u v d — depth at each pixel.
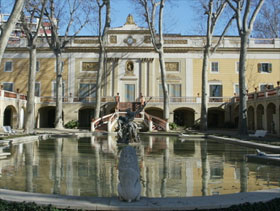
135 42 38.78
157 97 36.47
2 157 10.82
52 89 38.44
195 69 38.78
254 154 11.73
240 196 5.10
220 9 29.55
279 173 8.16
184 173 8.10
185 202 4.76
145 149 14.08
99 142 17.58
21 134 20.98
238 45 38.84
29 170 8.34
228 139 17.75
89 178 7.32
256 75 38.59
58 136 22.34
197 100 36.38
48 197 5.02
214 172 8.27
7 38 14.46
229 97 36.78
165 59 38.97
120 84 38.59
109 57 38.69
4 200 4.67
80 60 38.84
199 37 39.00
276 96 24.64
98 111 31.83
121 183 4.90
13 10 14.52
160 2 30.03
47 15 30.84
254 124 31.44
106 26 32.22
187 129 34.75
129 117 16.81
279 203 4.54
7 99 29.81
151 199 5.00
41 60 38.75
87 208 4.55
